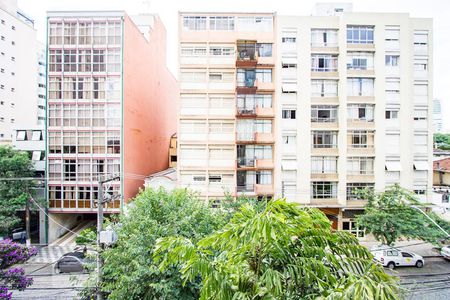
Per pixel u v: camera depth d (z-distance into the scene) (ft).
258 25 85.81
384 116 83.97
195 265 16.74
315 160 86.17
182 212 37.58
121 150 83.61
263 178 86.53
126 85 85.76
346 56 83.51
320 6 97.04
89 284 34.24
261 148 86.17
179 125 84.53
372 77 83.56
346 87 83.56
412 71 85.25
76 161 83.56
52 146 83.71
